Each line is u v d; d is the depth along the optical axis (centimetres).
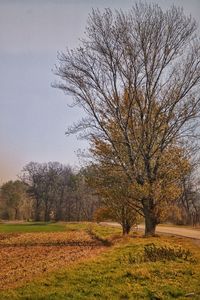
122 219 3978
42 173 14488
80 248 3142
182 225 7419
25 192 14662
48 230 6669
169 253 2064
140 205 3678
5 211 14712
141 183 3550
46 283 1548
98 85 3541
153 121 3556
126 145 3556
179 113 3531
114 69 3519
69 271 1756
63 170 14488
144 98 3550
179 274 1631
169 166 3578
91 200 12762
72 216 13762
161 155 3559
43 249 3194
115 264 1884
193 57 3500
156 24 3472
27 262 2373
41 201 14400
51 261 2330
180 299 1305
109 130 3584
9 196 14738
